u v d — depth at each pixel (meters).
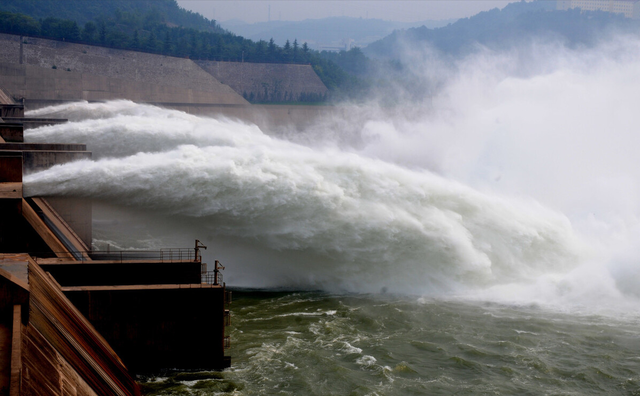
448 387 35.19
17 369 20.20
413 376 36.31
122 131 81.81
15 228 40.91
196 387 33.97
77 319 32.53
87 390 25.47
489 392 34.78
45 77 145.62
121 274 39.03
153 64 190.88
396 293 51.91
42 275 33.59
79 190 49.31
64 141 82.38
